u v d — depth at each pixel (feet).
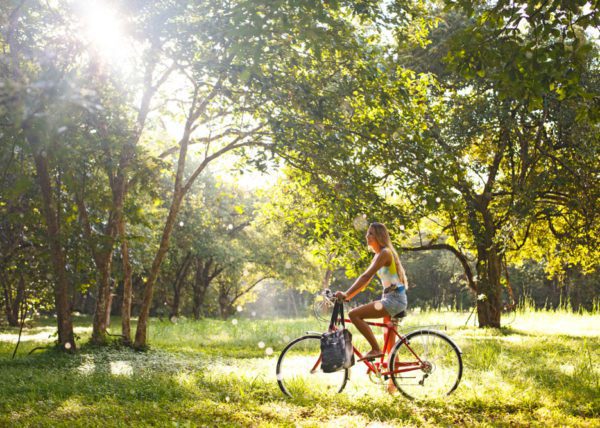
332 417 19.62
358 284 22.35
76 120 25.94
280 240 141.49
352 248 46.47
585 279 138.31
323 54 44.52
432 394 22.66
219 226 136.15
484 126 63.31
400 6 43.06
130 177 47.16
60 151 13.64
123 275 50.37
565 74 23.40
